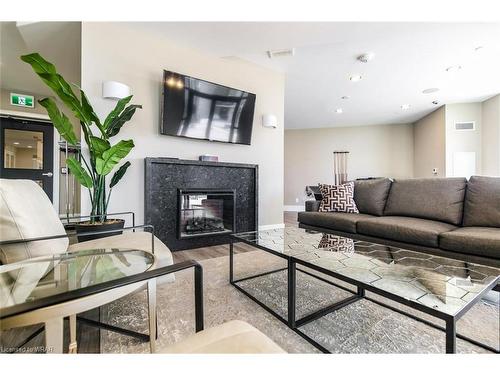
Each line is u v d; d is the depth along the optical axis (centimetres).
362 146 722
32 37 263
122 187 258
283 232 231
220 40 278
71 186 412
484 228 189
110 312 143
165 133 276
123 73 257
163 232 273
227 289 177
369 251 170
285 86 435
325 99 504
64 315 69
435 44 293
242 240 191
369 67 361
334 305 150
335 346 113
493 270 132
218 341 65
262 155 370
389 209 262
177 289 175
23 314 62
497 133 478
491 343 114
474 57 328
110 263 108
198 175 299
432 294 101
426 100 513
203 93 301
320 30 250
